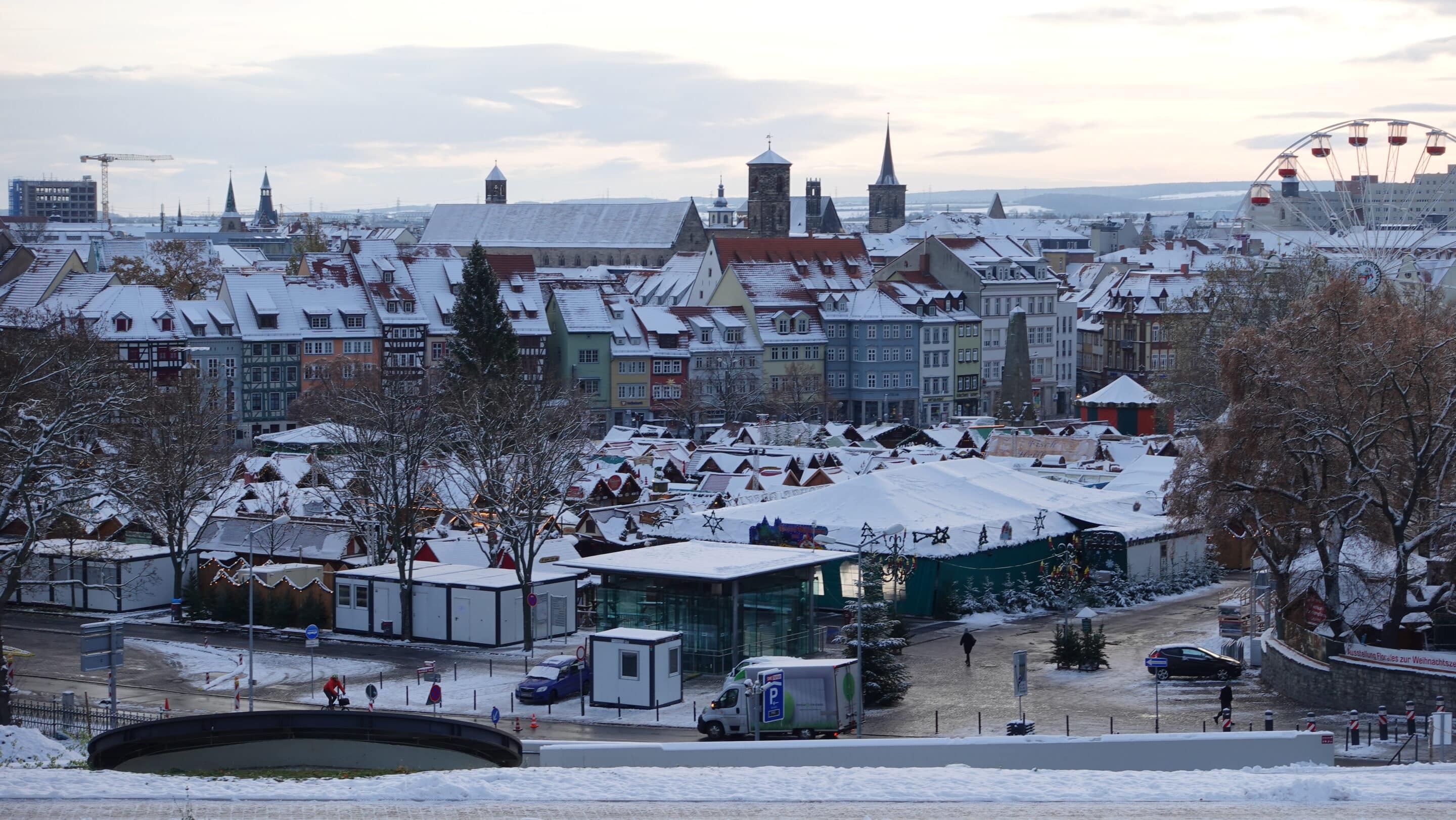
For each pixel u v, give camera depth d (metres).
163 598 107.69
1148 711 75.00
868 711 75.50
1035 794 44.62
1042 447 157.75
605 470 141.25
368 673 85.56
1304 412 77.19
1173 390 188.88
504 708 76.38
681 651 77.25
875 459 146.50
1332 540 78.31
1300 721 72.12
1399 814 42.94
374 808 41.44
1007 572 104.25
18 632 98.25
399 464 111.75
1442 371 79.88
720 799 43.38
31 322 176.12
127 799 42.22
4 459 84.62
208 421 125.88
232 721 50.62
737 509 110.12
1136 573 109.06
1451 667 70.62
